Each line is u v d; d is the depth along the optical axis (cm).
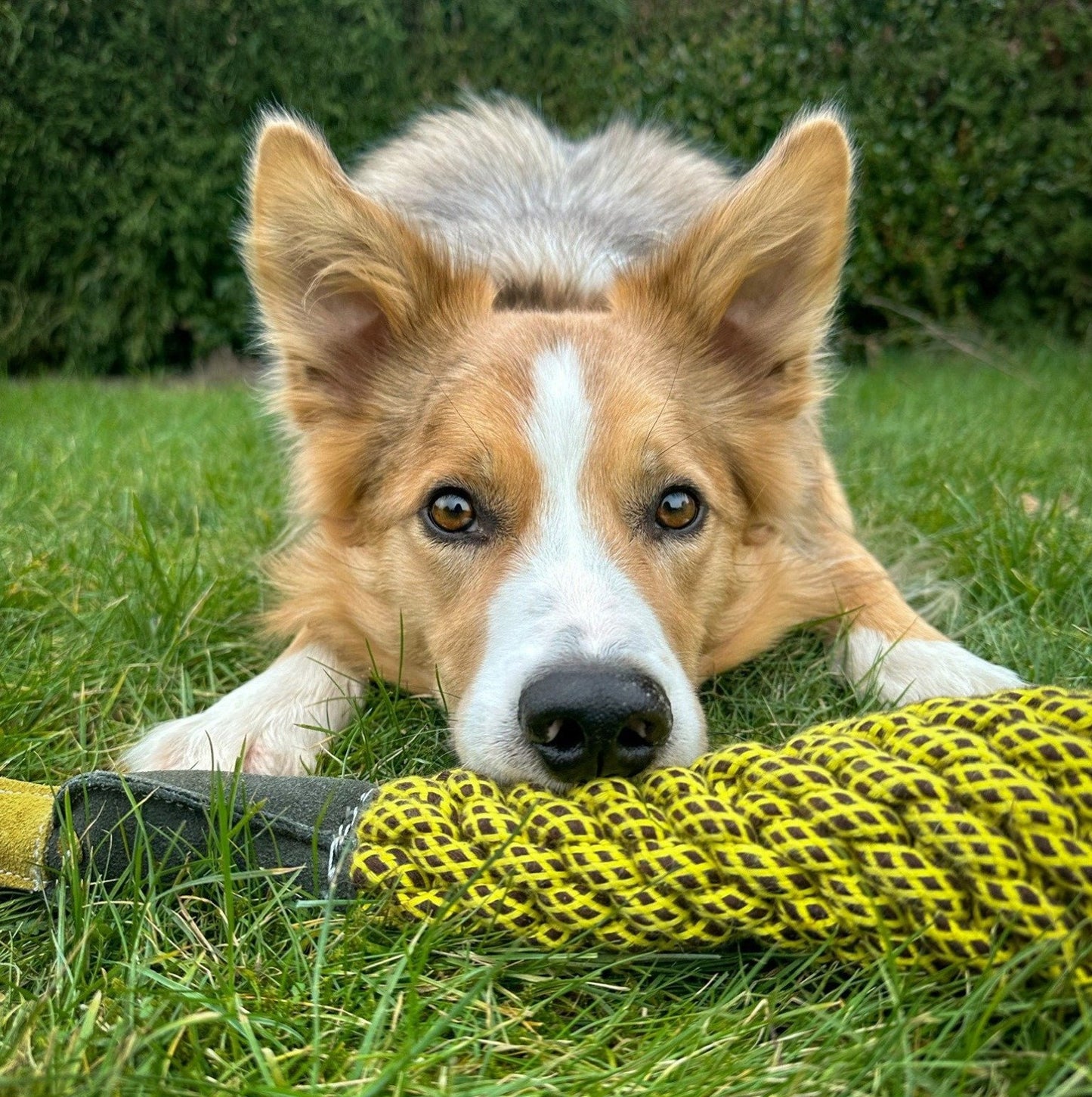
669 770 25
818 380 40
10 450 71
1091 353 111
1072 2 110
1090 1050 20
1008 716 22
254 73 115
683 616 34
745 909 22
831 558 43
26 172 116
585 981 23
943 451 66
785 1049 22
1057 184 113
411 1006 22
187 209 117
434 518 35
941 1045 21
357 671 40
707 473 36
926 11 110
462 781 26
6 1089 20
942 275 116
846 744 23
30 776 33
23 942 25
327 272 37
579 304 43
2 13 111
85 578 46
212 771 27
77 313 123
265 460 71
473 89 118
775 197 37
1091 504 53
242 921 25
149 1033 21
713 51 113
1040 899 20
